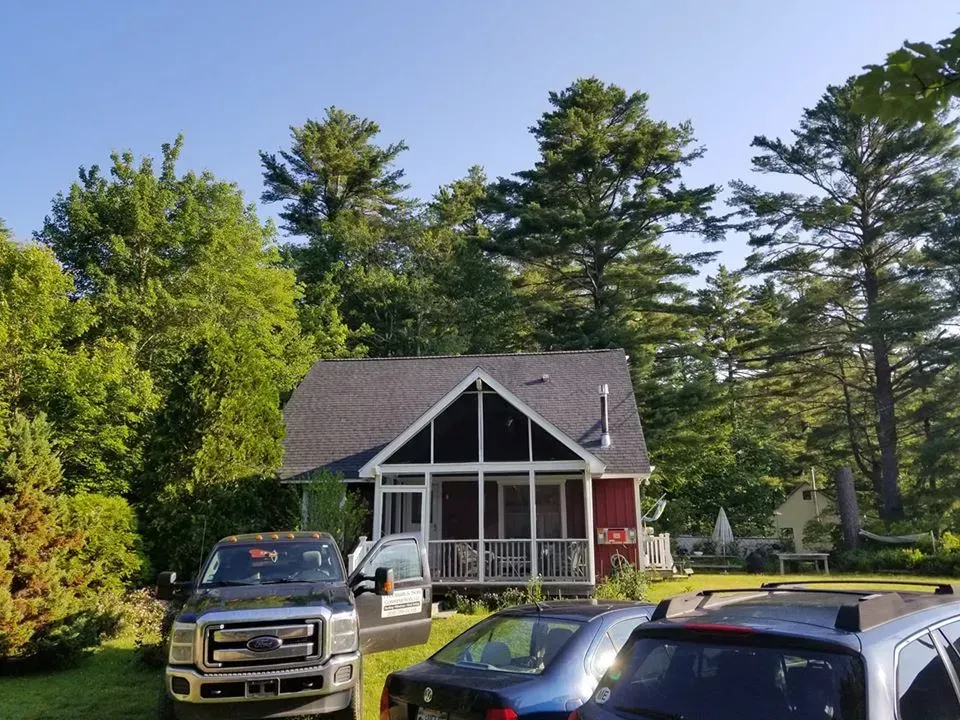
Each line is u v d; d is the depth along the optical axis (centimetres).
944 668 379
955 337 3278
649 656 399
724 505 3803
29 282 1859
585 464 1752
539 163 3916
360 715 790
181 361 1639
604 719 383
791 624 375
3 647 1043
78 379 1842
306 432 2123
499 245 3941
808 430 4247
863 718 322
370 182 5041
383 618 1015
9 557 1090
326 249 4306
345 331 3609
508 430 1834
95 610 1196
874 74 398
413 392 2275
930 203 3484
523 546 1733
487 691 531
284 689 751
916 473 3456
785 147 3697
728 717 349
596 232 3619
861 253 3644
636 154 3819
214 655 750
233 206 2931
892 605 391
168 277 2688
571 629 607
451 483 2084
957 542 2605
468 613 1546
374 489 1916
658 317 4047
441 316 4119
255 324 2881
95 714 871
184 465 1558
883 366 3547
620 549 1922
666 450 3522
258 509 1609
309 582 908
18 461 1164
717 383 3756
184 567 1479
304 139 4809
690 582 2064
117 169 2716
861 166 3538
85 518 1263
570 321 3784
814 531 3297
